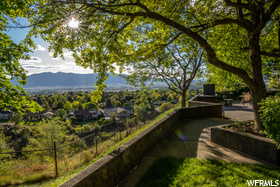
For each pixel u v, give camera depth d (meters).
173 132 7.12
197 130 7.41
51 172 6.78
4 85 5.85
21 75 6.20
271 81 8.94
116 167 3.28
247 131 5.04
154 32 7.16
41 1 4.13
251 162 3.99
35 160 10.50
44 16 4.14
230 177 3.22
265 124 3.46
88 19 4.65
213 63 5.41
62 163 8.20
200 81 17.84
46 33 4.45
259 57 5.20
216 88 16.12
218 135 5.50
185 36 7.25
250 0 4.88
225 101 16.33
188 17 6.44
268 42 7.50
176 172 3.55
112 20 5.12
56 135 21.89
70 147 14.42
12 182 5.97
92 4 4.50
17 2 3.98
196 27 5.69
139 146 4.38
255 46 5.17
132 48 6.60
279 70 8.09
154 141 5.46
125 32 6.29
